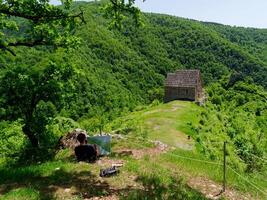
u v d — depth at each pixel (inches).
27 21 724.7
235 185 579.5
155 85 7455.7
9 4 652.7
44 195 462.6
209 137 2372.0
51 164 625.9
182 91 4224.9
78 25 716.0
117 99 5561.0
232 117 4180.6
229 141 2787.9
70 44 775.7
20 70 1152.8
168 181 535.8
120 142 831.7
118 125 2314.2
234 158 1640.0
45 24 723.4
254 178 733.3
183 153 783.7
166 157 715.4
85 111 4717.0
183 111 3051.2
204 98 4601.4
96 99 5142.7
